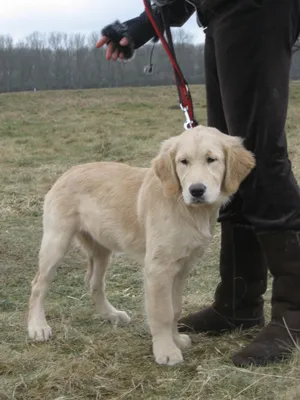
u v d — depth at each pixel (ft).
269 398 7.88
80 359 9.34
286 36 8.77
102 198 10.59
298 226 9.18
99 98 76.38
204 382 8.31
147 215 9.55
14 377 8.82
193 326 10.82
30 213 22.45
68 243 11.05
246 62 8.86
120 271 15.15
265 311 11.62
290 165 9.29
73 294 13.43
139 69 108.99
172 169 9.04
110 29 10.92
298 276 9.17
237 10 8.72
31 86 119.24
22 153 38.83
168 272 9.33
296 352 8.85
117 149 38.29
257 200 9.29
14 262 16.29
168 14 10.18
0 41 120.06
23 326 11.09
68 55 118.01
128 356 9.57
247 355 9.00
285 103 8.96
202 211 9.18
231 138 9.11
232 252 10.39
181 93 10.37
